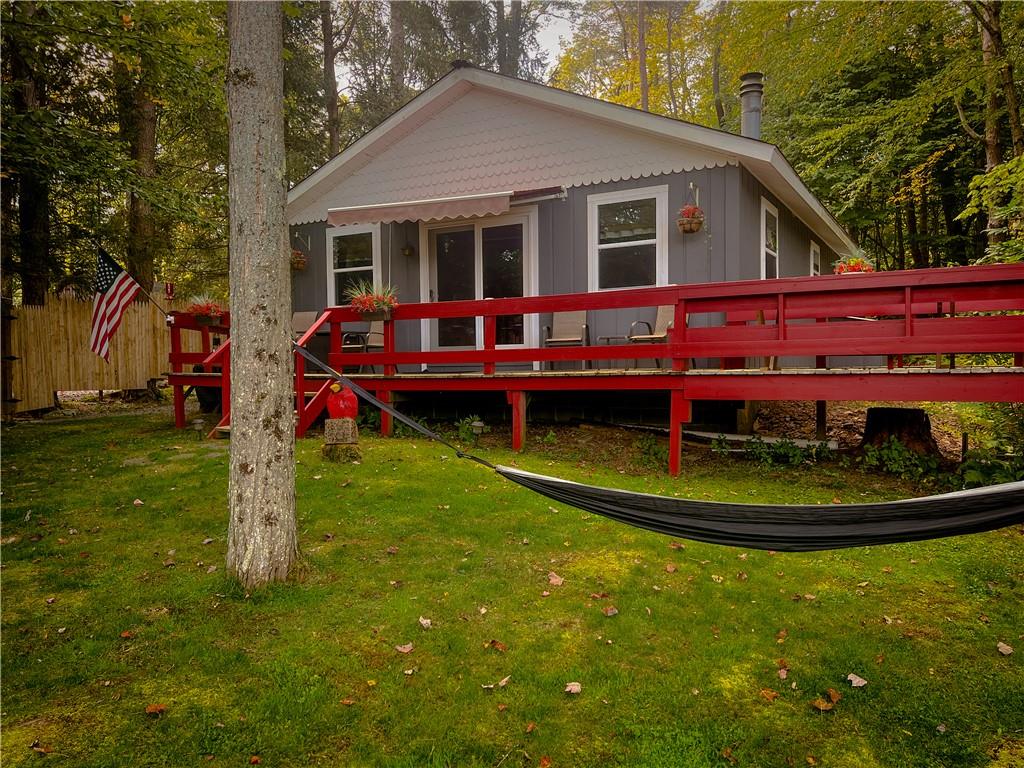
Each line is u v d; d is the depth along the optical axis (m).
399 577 3.61
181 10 9.10
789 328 5.84
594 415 8.09
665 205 7.95
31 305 11.05
